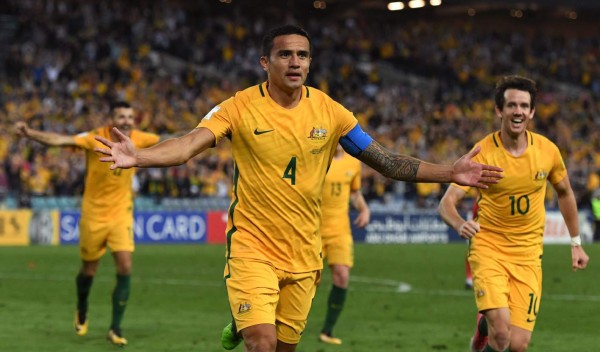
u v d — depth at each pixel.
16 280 44.97
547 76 121.00
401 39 121.00
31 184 72.62
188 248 68.25
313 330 30.66
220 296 39.56
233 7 121.62
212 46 105.62
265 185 16.11
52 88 88.06
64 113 83.50
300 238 16.38
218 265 54.38
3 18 100.50
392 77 114.81
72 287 42.31
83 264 28.16
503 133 20.42
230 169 79.38
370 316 34.19
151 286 43.19
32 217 70.69
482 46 122.19
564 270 53.50
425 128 97.38
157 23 104.19
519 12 131.12
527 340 20.23
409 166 16.25
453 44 121.25
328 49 113.62
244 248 16.25
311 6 127.31
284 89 16.00
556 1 120.12
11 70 89.25
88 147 27.47
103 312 34.31
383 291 42.28
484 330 21.11
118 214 27.64
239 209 16.36
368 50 117.69
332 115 16.27
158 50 102.31
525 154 20.22
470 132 99.19
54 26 96.31
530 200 20.28
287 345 17.08
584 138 103.06
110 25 100.62
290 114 16.06
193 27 108.50
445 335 29.64
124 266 27.38
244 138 16.00
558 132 102.81
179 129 86.12
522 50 122.62
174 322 31.92
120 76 92.06
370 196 80.94
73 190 73.69
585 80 121.88
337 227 28.75
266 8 124.50
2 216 69.94
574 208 21.12
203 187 77.38
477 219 20.67
